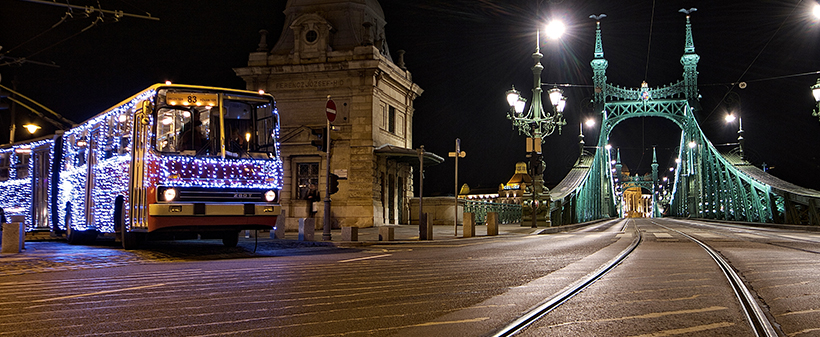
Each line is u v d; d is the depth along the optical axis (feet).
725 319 17.07
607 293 22.00
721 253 41.39
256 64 103.65
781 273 28.35
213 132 41.42
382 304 19.97
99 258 39.55
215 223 40.50
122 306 19.81
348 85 100.78
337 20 106.11
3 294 23.08
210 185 40.45
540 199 92.48
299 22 103.19
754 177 138.41
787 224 107.45
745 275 27.63
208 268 32.65
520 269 30.89
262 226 42.50
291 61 102.06
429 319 17.29
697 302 19.94
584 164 208.85
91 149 53.72
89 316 18.06
